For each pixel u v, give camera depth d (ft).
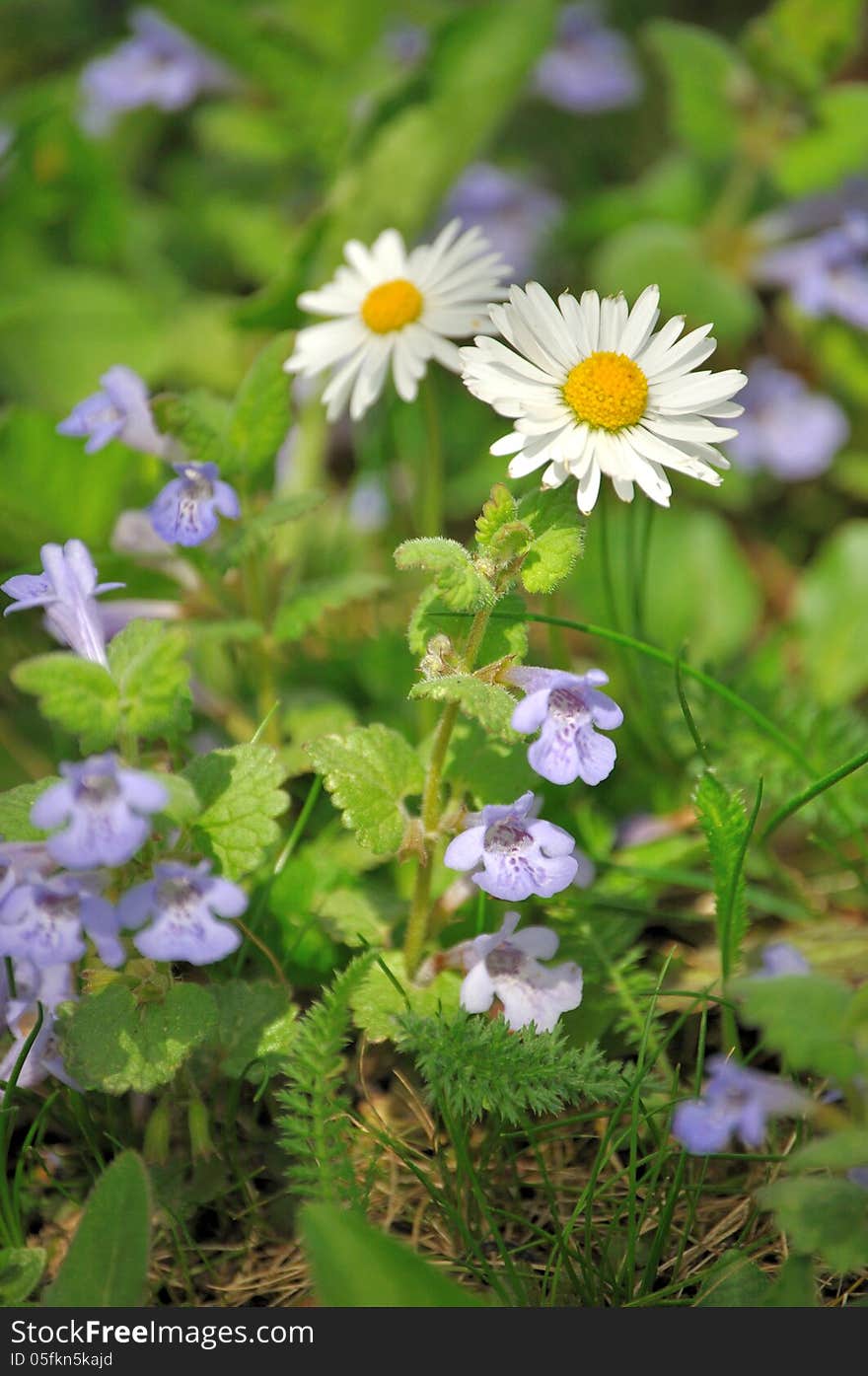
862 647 1.06
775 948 0.76
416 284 0.89
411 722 1.00
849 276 1.26
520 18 1.17
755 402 1.27
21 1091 0.81
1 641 1.00
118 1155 0.76
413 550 0.75
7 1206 0.77
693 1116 0.74
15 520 1.01
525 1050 0.76
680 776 0.96
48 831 0.75
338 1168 0.76
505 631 0.81
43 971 0.79
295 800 0.95
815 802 0.93
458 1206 0.80
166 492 0.85
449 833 0.82
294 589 0.92
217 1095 0.83
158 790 0.70
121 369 0.89
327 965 0.86
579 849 0.93
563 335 0.77
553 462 0.78
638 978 0.85
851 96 1.26
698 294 1.20
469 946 0.81
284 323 1.14
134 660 0.74
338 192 1.14
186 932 0.72
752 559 1.21
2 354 1.24
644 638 0.97
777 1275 0.78
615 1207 0.79
